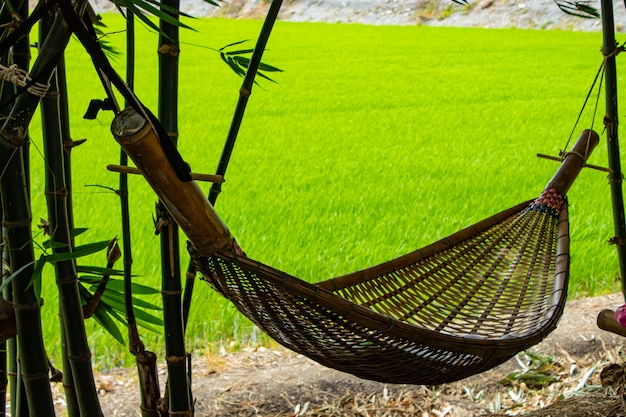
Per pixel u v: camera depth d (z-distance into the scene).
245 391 3.57
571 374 3.64
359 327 1.87
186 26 1.58
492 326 2.54
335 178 7.88
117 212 6.16
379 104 13.09
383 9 29.84
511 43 21.36
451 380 2.15
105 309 2.33
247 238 5.57
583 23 24.94
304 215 6.32
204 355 4.05
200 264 1.75
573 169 2.91
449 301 2.67
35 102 1.51
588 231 5.73
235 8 30.77
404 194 7.14
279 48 21.02
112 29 21.72
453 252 2.79
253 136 10.26
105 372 3.90
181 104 12.72
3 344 2.39
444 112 12.22
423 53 19.91
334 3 30.81
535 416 2.88
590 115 11.66
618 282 5.03
